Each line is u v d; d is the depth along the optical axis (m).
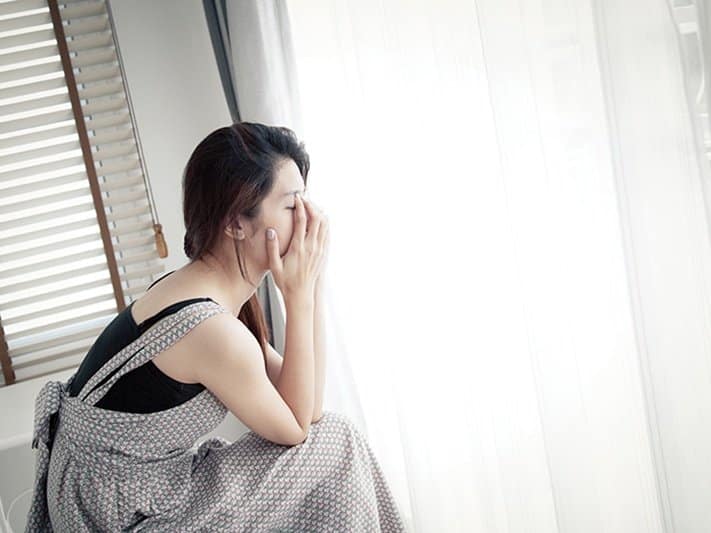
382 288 1.82
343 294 2.03
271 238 1.38
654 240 1.18
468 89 1.51
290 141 1.42
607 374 1.38
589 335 1.38
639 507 1.41
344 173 1.93
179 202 2.34
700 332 1.18
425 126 1.59
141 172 2.30
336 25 1.76
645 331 1.21
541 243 1.38
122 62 2.25
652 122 1.14
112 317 2.38
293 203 1.41
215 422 1.41
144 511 1.34
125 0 2.23
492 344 1.61
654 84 1.13
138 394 1.35
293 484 1.40
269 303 2.16
